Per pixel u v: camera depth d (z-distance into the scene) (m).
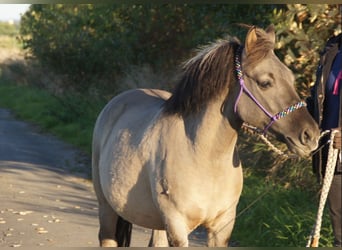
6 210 12.24
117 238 8.41
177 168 6.77
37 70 37.34
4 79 43.53
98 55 24.89
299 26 11.89
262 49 6.52
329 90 6.61
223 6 15.59
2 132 24.89
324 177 6.59
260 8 14.04
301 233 9.87
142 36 21.59
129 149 7.34
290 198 11.29
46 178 15.93
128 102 8.18
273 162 12.55
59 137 23.28
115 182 7.46
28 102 34.12
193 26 18.72
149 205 7.17
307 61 11.68
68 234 10.60
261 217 10.80
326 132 6.52
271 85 6.45
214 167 6.75
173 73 19.39
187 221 6.86
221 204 6.88
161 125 7.05
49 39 29.27
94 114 22.45
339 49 6.64
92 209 12.71
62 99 27.95
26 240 10.16
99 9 23.52
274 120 6.42
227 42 6.78
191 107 6.80
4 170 16.75
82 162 18.33
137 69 20.31
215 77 6.68
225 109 6.69
